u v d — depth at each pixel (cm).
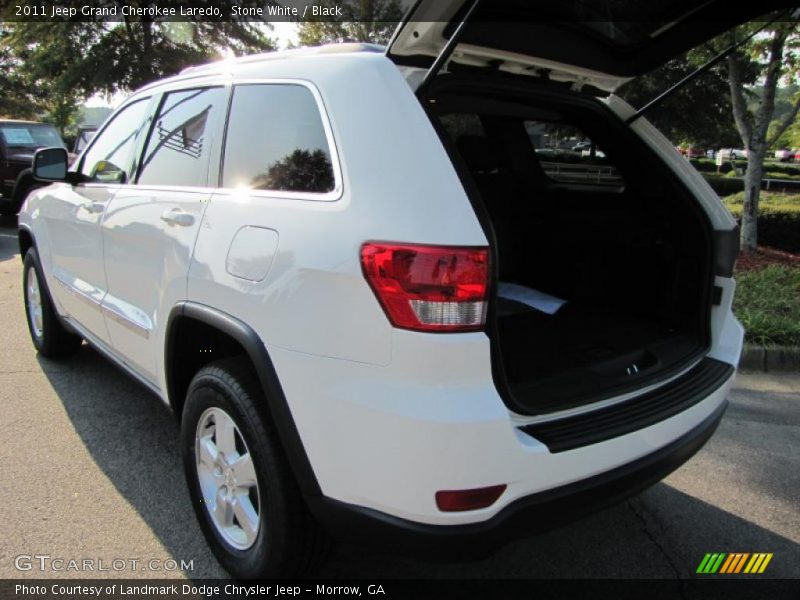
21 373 427
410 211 179
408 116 191
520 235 363
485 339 177
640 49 262
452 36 197
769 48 686
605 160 308
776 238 850
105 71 1553
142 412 374
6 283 692
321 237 192
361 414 181
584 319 300
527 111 300
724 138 2311
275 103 232
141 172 306
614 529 283
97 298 331
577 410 207
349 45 223
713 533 282
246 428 216
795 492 316
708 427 241
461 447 173
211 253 230
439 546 181
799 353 484
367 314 180
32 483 299
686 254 277
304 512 211
